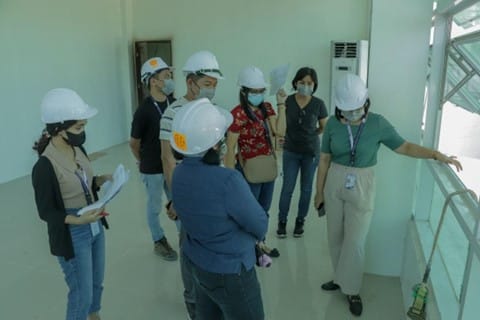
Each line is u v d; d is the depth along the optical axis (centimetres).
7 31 507
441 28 255
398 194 271
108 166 580
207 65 222
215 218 153
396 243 279
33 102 549
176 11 698
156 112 286
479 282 157
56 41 576
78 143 180
